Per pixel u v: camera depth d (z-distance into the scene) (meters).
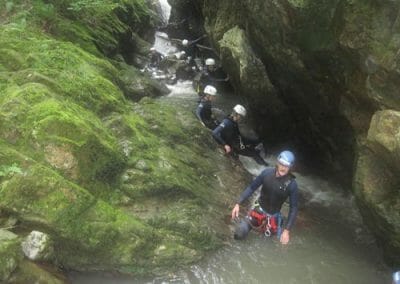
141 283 4.79
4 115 5.19
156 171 5.89
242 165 7.79
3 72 6.47
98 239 4.73
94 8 11.02
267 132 8.78
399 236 4.71
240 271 5.14
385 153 4.49
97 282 4.71
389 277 5.18
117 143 5.82
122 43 12.15
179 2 15.50
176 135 7.21
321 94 6.48
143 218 5.33
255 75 7.84
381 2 4.68
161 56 13.41
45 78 6.24
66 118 5.23
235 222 5.98
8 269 3.93
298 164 8.13
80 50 8.48
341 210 6.64
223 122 7.82
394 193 4.71
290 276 5.13
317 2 5.32
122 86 9.26
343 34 5.13
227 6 9.17
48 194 4.60
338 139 6.73
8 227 4.48
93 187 5.27
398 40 4.53
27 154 4.95
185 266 5.09
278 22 6.19
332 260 5.45
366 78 5.11
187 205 5.82
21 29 7.86
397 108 4.68
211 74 11.29
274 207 5.63
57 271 4.55
